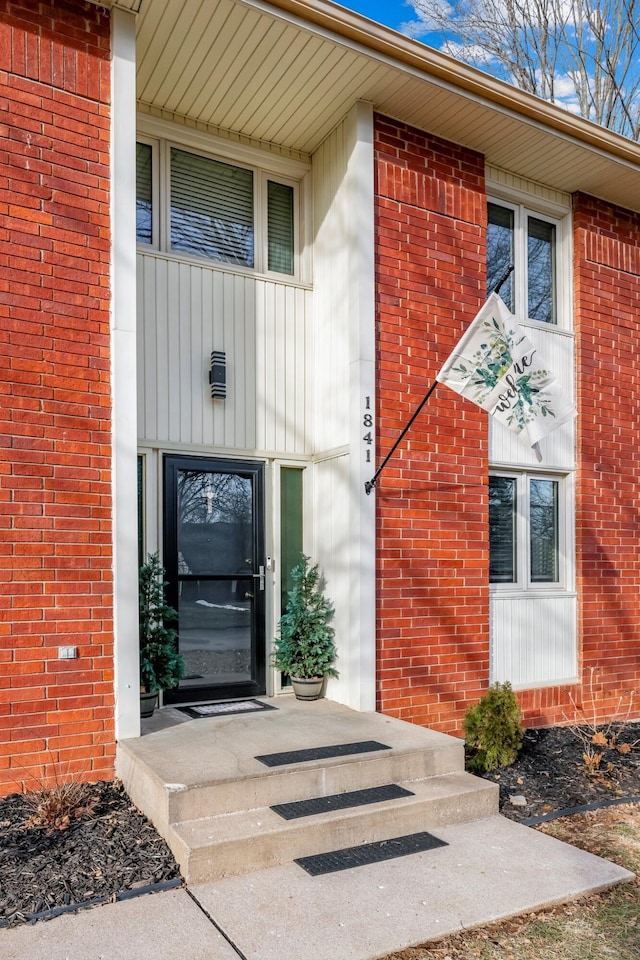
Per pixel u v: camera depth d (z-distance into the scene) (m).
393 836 4.14
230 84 5.62
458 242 6.44
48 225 4.55
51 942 3.01
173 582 5.77
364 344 5.82
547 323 7.40
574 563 7.40
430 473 6.15
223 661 6.01
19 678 4.32
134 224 4.80
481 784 4.60
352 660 5.74
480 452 6.46
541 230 7.62
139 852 3.66
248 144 6.36
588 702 7.29
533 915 3.46
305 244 6.62
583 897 3.66
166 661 5.36
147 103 5.86
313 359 6.57
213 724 5.14
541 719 6.95
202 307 6.02
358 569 5.69
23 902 3.24
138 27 4.96
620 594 7.62
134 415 4.73
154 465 5.73
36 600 4.39
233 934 3.11
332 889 3.52
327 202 6.36
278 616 6.27
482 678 6.34
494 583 6.91
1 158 4.43
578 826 4.65
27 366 4.45
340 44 5.15
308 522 6.48
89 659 4.53
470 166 6.57
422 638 6.00
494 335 5.58
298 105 5.91
